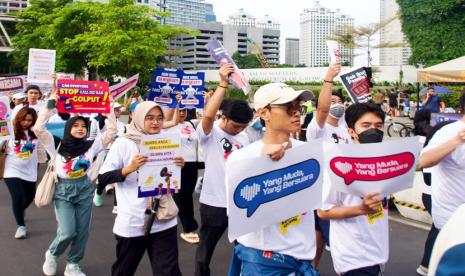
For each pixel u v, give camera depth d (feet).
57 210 16.34
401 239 21.47
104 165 13.29
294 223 8.93
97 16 96.32
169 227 13.35
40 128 16.15
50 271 17.17
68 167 16.15
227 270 18.06
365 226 10.45
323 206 10.38
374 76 155.63
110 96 21.18
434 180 12.73
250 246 8.89
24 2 408.67
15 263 18.54
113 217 25.67
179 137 13.19
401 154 9.52
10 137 20.08
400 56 310.45
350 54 153.89
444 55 150.51
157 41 92.38
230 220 8.14
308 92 8.57
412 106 86.33
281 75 171.42
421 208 23.97
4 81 40.91
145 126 13.32
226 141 15.37
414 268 17.98
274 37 354.13
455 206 12.20
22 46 118.83
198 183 31.27
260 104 8.79
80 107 20.89
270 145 8.43
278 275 8.74
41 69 31.48
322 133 15.52
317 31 454.81
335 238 10.69
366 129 10.94
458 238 4.31
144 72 99.50
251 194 8.27
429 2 150.30
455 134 11.89
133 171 12.76
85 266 18.37
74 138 16.28
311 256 9.08
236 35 335.67
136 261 13.47
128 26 92.99
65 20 98.89
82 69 111.04
